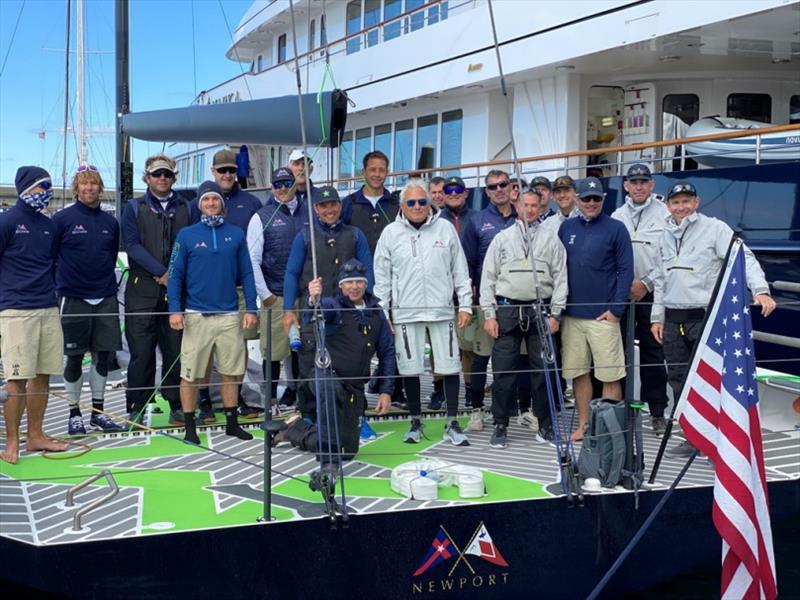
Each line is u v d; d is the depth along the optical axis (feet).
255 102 20.89
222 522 13.65
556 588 15.11
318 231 18.99
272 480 16.25
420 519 14.23
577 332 18.97
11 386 17.22
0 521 13.82
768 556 14.29
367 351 17.37
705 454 14.66
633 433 15.67
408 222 19.22
